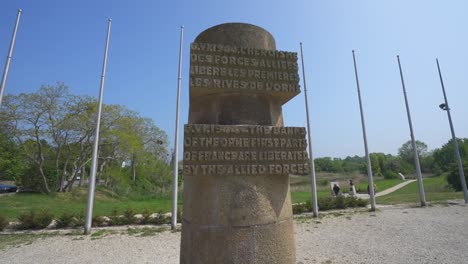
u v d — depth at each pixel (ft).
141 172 112.88
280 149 13.44
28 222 38.65
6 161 84.84
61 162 93.04
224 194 12.37
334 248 26.27
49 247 29.01
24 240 32.19
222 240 11.94
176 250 27.48
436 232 31.17
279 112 15.16
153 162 108.37
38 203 64.28
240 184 12.57
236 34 14.88
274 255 12.28
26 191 84.17
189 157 12.41
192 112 15.49
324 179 152.97
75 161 89.92
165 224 42.27
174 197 39.14
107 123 81.15
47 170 83.41
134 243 30.48
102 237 33.47
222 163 12.63
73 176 85.51
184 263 13.08
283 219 12.99
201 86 13.21
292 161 13.44
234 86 13.60
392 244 26.96
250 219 12.23
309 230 35.35
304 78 48.65
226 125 13.14
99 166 102.06
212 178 12.62
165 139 110.73
